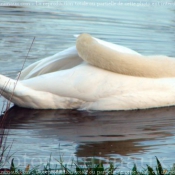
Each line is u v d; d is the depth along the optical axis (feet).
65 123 42.24
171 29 69.67
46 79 45.01
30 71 47.24
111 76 45.19
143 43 63.82
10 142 37.58
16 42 61.87
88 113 44.60
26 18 72.59
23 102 44.70
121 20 73.51
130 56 45.29
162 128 41.37
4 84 43.55
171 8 80.79
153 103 45.60
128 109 45.47
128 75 45.62
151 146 37.40
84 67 45.60
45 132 39.88
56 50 59.67
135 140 38.58
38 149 36.42
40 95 44.52
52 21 71.61
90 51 44.86
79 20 72.79
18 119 42.73
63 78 44.96
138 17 75.20
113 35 66.69
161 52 60.34
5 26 68.08
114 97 44.88
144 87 45.29
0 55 57.16
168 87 45.70
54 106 45.19
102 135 39.58
